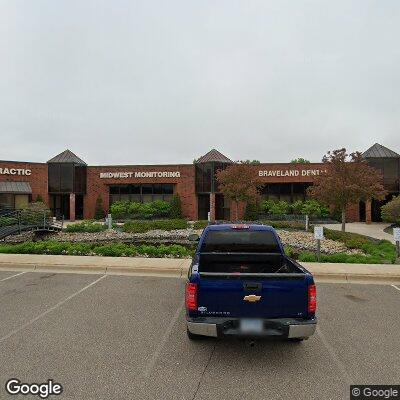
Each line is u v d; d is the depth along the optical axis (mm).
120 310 7598
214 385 4516
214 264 7000
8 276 11094
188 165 40031
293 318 4973
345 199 23375
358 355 5445
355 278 10820
